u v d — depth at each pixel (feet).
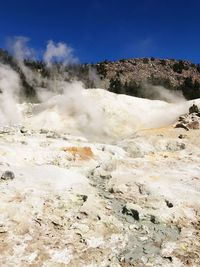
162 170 60.80
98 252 35.01
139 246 36.78
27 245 34.55
